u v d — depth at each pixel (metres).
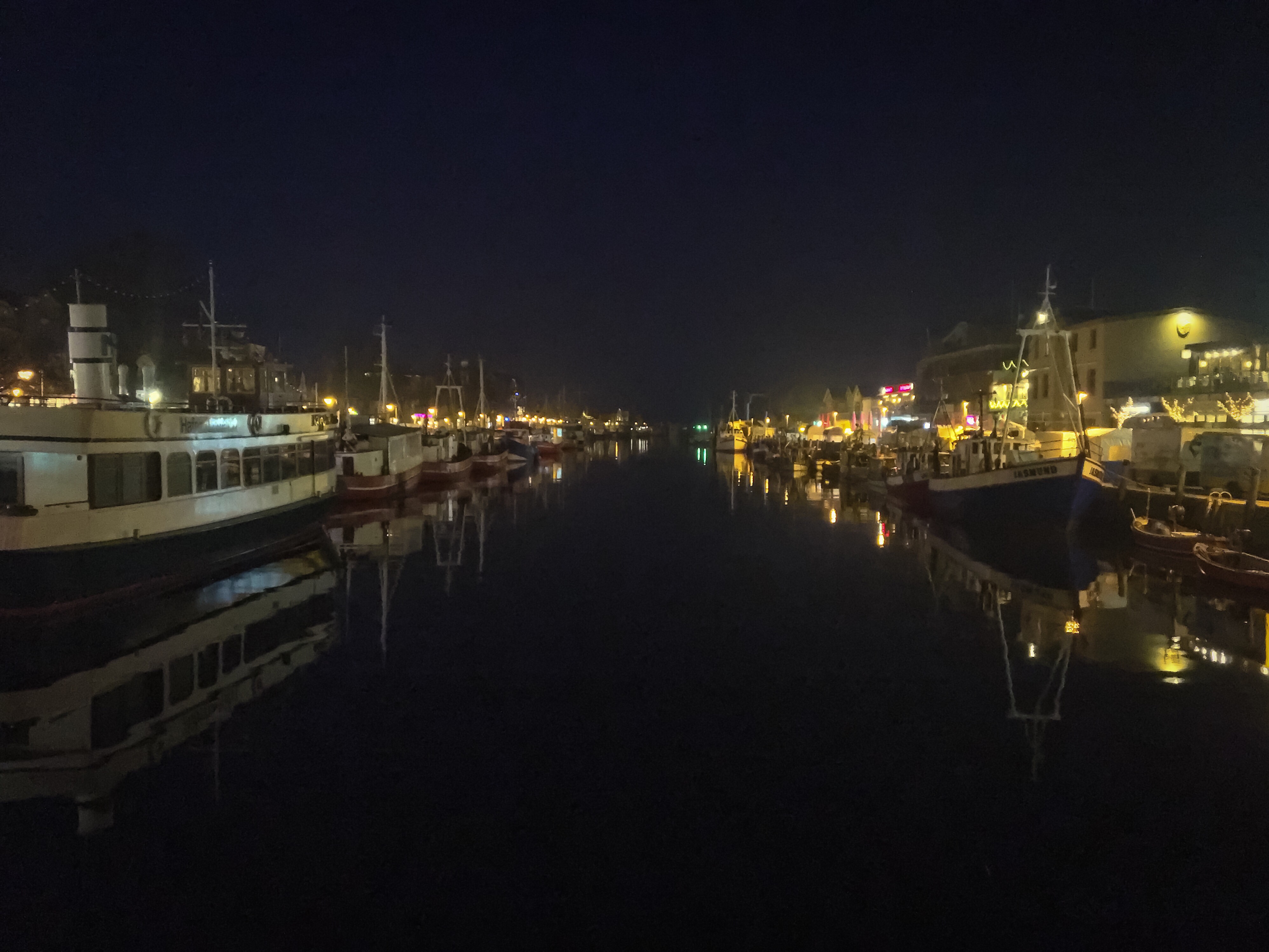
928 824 10.20
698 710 14.01
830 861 9.34
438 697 14.55
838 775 11.50
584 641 18.20
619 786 11.11
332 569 26.67
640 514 44.06
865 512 45.47
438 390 89.44
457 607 21.39
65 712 13.71
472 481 65.88
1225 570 23.70
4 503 18.11
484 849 9.51
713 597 23.00
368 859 9.30
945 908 8.52
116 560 19.59
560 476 74.75
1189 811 10.53
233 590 22.95
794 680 15.59
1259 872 9.20
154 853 9.41
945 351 75.44
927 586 24.59
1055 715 13.81
